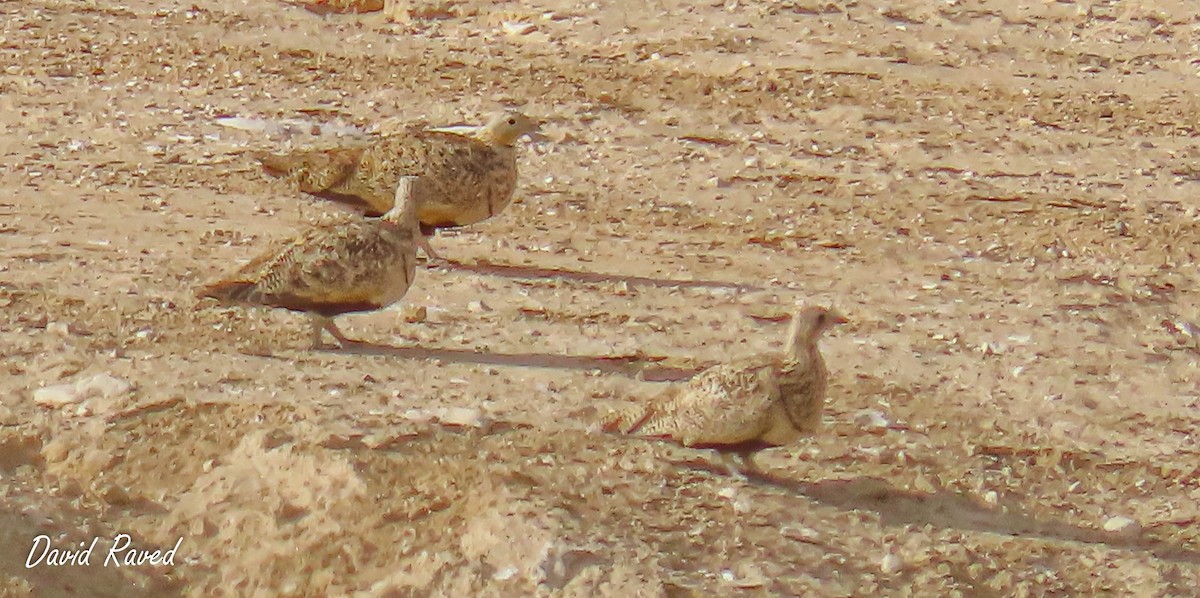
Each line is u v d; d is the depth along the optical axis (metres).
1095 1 32.66
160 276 19.16
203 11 31.84
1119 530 14.68
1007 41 31.19
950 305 20.23
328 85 28.06
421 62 29.41
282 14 32.09
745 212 23.52
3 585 13.34
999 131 27.39
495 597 12.87
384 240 16.53
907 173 25.44
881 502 14.66
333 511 13.95
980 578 13.63
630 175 24.75
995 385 17.78
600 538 13.32
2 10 30.84
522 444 14.88
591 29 31.12
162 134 25.20
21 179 22.80
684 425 14.22
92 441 14.95
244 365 16.56
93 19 30.81
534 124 20.12
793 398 13.95
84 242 20.34
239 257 20.12
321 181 20.05
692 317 19.20
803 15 31.67
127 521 14.21
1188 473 15.88
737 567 13.23
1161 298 20.94
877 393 17.11
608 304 19.41
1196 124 28.17
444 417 15.44
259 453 14.65
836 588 13.15
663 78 28.88
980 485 15.16
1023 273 21.64
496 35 31.22
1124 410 17.38
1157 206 24.52
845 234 22.81
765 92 28.47
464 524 13.64
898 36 31.11
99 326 17.42
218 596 13.73
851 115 27.67
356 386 16.20
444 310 18.70
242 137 25.34
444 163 19.66
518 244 21.52
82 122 25.53
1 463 14.70
